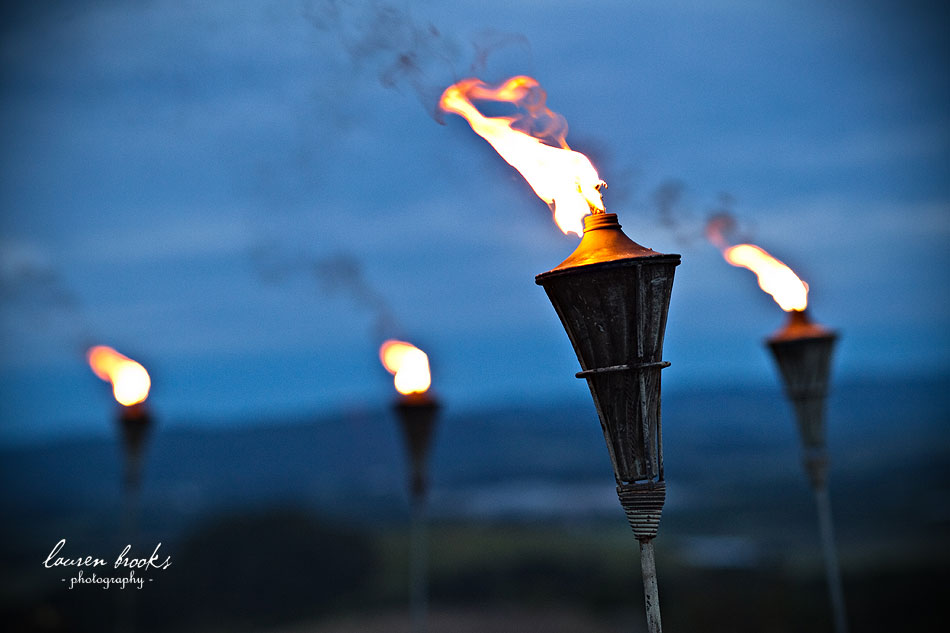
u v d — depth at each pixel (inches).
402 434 321.1
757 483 3759.8
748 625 797.2
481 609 1079.0
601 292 112.6
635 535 112.3
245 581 1117.1
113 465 5172.2
